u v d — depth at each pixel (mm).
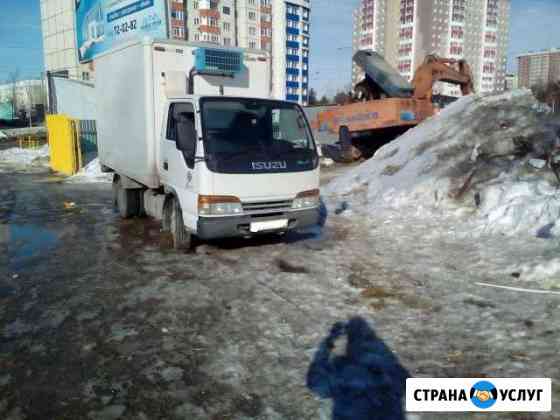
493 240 7199
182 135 6730
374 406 3412
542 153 9570
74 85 32250
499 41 80062
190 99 6770
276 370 3910
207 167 6266
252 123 6766
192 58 7910
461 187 9531
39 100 85125
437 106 19172
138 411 3389
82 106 32062
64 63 69438
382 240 7953
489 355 4059
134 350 4285
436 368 3889
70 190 15812
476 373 3789
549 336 4309
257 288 5812
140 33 38062
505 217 7617
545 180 8500
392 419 3266
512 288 5480
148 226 9523
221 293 5664
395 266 6570
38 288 5961
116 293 5734
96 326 4809
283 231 6934
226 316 5012
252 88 8391
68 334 4633
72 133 21016
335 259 6973
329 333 4566
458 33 75500
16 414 3361
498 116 12148
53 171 22516
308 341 4414
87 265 6918
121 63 8859
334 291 5680
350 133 19281
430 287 5727
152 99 7648
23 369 3969
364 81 19922
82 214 11188
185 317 5000
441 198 9492
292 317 4953
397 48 76625
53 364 4047
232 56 7945
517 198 7980
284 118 7016
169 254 7352
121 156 9375
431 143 12508
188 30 60750
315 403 3455
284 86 74500
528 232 7074
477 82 79750
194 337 4539
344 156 19812
